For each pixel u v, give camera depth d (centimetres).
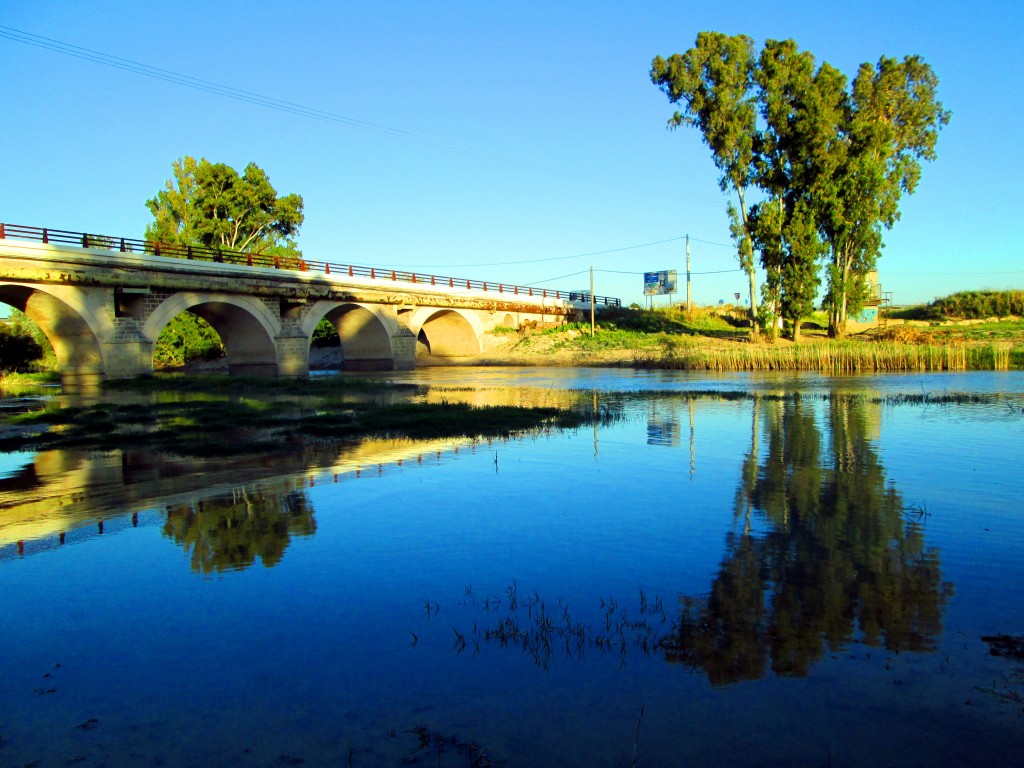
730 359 4878
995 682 559
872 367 4369
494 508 1133
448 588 791
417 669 604
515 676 588
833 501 1138
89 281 3700
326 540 977
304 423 2189
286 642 661
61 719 536
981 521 1011
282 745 497
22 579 839
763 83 5262
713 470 1402
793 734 497
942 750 476
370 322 6000
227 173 6825
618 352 6150
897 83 5597
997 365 4112
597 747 487
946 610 701
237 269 4656
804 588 767
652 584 788
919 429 1888
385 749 489
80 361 3959
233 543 969
